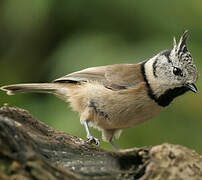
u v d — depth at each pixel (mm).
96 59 13008
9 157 5688
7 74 15477
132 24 14352
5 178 5531
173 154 6535
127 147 12219
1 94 13500
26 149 6059
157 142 12492
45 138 7363
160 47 13234
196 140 12625
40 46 15555
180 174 6410
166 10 14211
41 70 15133
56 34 15344
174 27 14102
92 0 14609
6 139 5809
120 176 6641
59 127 12188
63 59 13477
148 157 6730
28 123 7727
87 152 7516
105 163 7043
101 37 13961
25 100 13352
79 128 12008
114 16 14570
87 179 6113
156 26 14164
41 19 14828
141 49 13141
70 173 5969
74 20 14914
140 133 12539
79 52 13461
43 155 6891
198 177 6449
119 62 12836
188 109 12898
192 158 6617
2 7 14789
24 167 5660
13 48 15828
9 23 15141
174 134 12648
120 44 13617
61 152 7246
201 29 14109
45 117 12680
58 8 14711
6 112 7586
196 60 13273
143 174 6605
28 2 14344
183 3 14141
